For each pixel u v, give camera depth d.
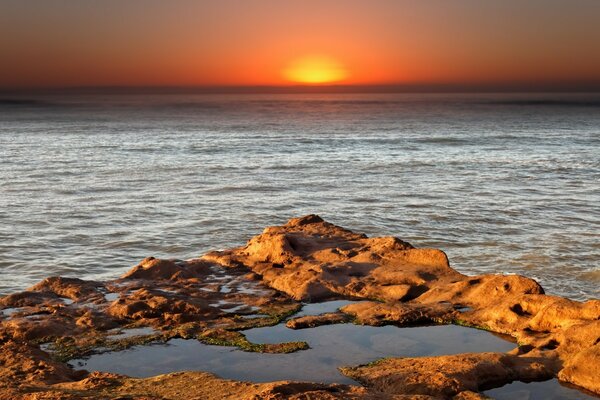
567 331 14.29
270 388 10.72
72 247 35.03
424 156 87.19
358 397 10.63
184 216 43.72
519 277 17.45
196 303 17.47
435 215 43.91
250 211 45.78
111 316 16.94
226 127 160.88
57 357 14.38
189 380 11.98
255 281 20.20
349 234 23.09
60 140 114.06
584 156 86.12
